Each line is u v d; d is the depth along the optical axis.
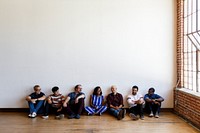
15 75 5.95
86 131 4.39
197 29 5.15
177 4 6.03
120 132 4.33
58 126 4.73
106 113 5.93
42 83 5.98
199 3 5.05
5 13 5.91
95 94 5.93
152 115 5.57
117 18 6.02
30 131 4.38
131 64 6.05
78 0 5.98
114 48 6.04
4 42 5.93
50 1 5.96
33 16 5.95
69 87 6.02
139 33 6.04
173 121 5.15
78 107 5.54
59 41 5.99
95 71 6.04
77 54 6.02
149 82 6.04
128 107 6.03
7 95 5.95
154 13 6.05
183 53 5.84
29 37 5.96
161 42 6.03
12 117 5.45
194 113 4.84
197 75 5.23
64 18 5.98
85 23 6.00
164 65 6.03
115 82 6.05
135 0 6.03
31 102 5.60
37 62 5.98
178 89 5.72
